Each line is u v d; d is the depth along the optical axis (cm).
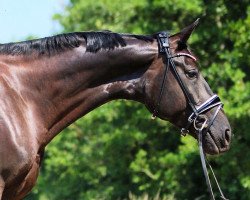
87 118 1689
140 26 1501
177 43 697
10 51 682
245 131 1384
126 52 692
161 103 693
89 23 1775
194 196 1545
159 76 691
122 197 1789
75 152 1867
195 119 688
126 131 1599
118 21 1606
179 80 688
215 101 694
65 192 2061
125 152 1689
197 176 1526
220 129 690
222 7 1417
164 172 1552
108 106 1675
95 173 1820
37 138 670
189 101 688
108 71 693
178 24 1481
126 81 697
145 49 694
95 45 691
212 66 1402
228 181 1474
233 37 1379
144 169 1555
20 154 647
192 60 694
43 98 680
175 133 1566
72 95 688
